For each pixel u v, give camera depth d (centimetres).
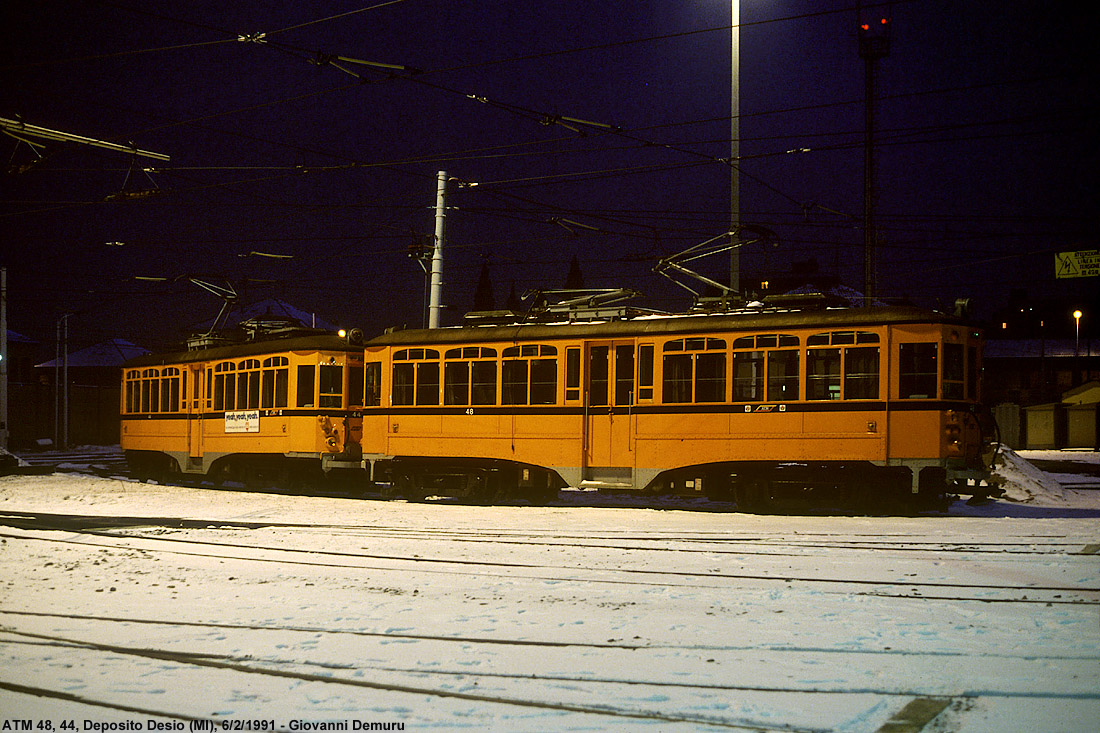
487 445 1834
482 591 918
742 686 573
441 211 2258
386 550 1203
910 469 1487
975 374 1533
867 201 2352
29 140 1647
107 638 725
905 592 874
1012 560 1049
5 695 570
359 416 2172
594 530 1395
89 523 1589
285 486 2284
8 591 936
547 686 580
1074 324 7862
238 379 2342
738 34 2069
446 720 516
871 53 2408
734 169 1998
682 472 1650
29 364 7062
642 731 493
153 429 2652
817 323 1551
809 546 1174
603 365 1733
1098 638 687
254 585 963
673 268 1856
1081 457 3438
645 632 726
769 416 1575
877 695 551
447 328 1928
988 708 525
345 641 706
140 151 1762
